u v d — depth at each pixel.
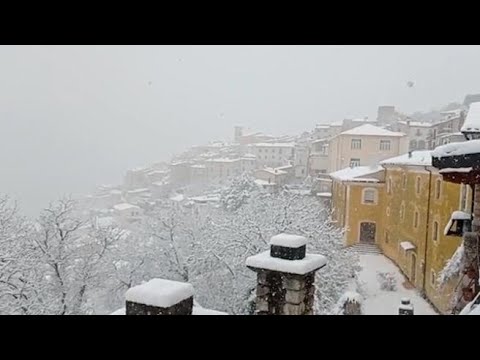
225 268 18.33
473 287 6.91
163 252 19.50
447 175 6.77
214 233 19.02
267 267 4.69
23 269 14.85
